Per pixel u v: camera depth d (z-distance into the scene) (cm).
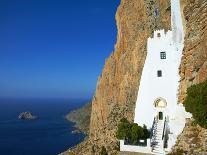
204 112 4406
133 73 8419
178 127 4897
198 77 4975
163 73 5850
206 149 4216
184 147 4528
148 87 5944
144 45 8131
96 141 8819
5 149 15250
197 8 5441
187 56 5344
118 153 5434
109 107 9931
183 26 5719
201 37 5072
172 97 5731
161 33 5922
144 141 5503
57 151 14712
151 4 8556
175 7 5847
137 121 6000
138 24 8881
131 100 8162
